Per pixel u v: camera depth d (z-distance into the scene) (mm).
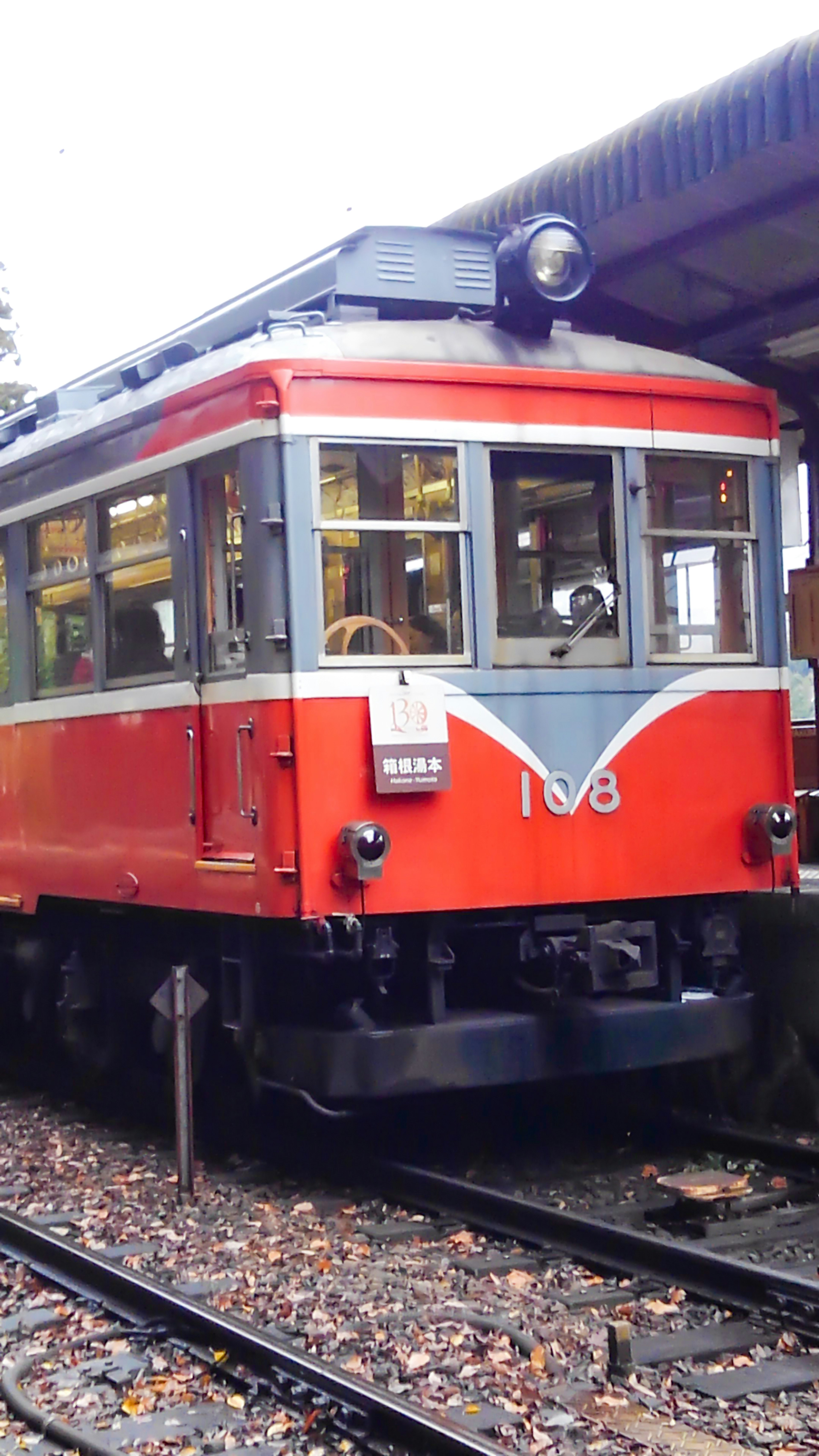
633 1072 8688
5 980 10586
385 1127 8344
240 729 6895
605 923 7402
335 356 6738
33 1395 4859
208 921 7922
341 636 6723
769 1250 6184
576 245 7289
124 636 7902
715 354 10078
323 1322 5312
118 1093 9328
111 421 7840
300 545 6633
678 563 7434
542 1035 7090
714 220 8555
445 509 6957
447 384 6910
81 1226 6672
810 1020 8016
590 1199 6961
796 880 7617
